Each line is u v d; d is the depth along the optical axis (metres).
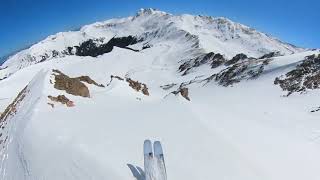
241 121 47.25
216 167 25.67
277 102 87.62
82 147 26.66
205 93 120.62
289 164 31.77
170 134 31.89
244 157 28.62
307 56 109.88
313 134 56.84
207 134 32.50
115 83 61.50
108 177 22.00
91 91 56.47
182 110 42.34
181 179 23.11
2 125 41.22
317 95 87.06
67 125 32.88
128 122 35.84
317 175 31.42
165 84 182.12
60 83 48.41
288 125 63.12
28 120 34.62
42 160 25.98
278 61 120.88
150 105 46.38
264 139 38.00
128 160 25.08
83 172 23.08
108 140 29.12
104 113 40.09
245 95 100.56
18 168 26.66
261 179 25.70
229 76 129.75
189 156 26.94
